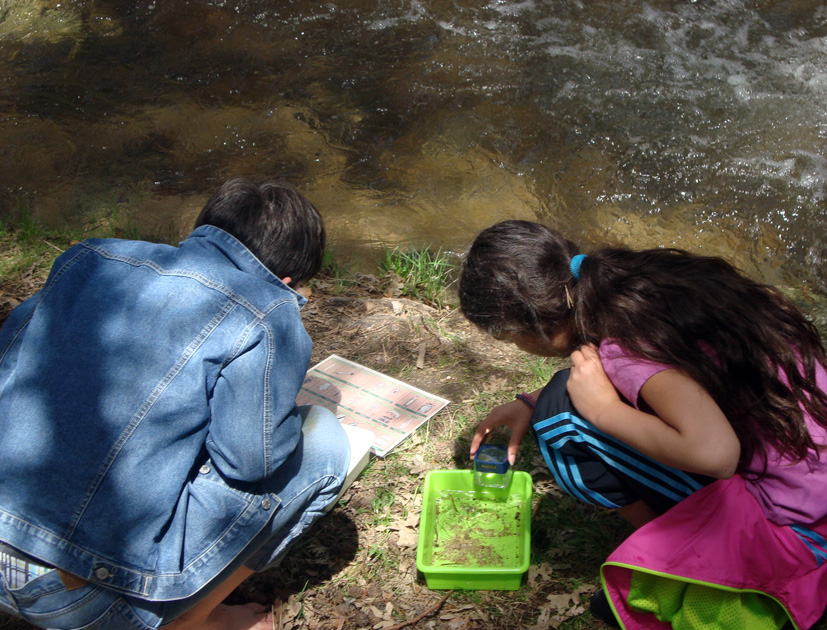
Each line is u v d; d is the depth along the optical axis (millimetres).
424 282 4016
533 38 6734
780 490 1959
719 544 1903
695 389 1803
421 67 6387
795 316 1964
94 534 1713
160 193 5117
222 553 1875
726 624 1931
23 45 7031
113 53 6832
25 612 1768
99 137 5746
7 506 1687
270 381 1807
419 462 2826
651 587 2004
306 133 5723
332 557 2473
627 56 6445
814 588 1926
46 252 4227
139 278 1827
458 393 3188
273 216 1940
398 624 2236
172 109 6047
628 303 1880
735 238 4703
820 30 6836
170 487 1765
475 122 5727
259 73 6461
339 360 3367
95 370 1733
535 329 1979
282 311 1854
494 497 2643
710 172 5164
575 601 2279
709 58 6434
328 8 7309
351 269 4219
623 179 5145
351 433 2658
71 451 1704
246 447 1790
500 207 4934
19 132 5797
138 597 1781
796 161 5223
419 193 5074
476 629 2207
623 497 2135
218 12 7297
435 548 2471
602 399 1924
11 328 1910
